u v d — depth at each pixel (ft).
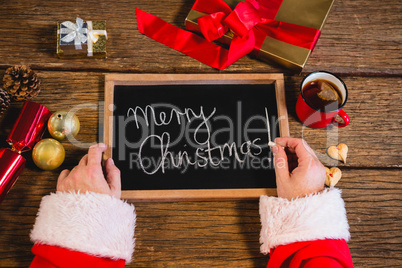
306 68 2.75
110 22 2.81
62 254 2.13
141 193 2.43
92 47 2.65
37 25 2.79
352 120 2.66
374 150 2.60
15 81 2.50
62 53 2.66
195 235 2.42
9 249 2.36
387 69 2.75
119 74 2.62
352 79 2.74
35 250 2.15
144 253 2.39
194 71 2.72
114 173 2.37
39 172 2.50
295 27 2.65
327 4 2.70
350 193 2.52
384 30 2.84
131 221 2.32
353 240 2.44
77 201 2.19
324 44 2.81
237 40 2.64
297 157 2.50
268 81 2.66
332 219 2.20
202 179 2.47
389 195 2.52
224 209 2.47
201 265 2.38
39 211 2.24
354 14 2.86
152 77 2.62
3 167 2.31
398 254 2.41
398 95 2.72
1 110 2.55
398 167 2.58
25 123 2.42
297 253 2.16
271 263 2.21
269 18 2.69
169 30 2.78
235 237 2.42
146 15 2.80
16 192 2.46
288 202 2.24
